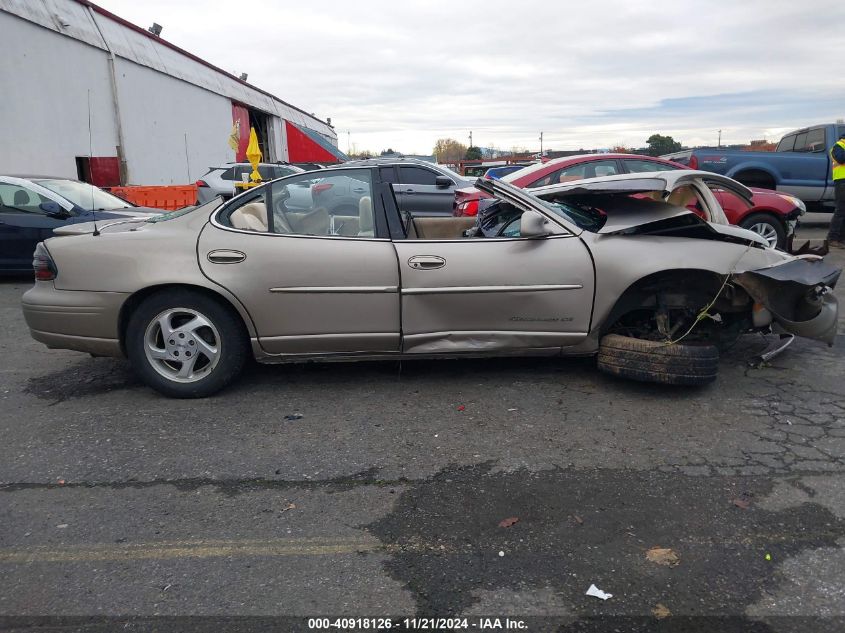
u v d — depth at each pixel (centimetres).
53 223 884
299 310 427
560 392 450
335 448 368
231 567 264
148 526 293
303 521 297
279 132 3234
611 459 353
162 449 368
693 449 363
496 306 437
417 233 564
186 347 431
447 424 399
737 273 434
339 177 449
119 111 1612
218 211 439
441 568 263
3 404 437
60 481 333
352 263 427
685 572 259
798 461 348
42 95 1327
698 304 461
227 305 430
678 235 454
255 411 421
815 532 284
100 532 289
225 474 340
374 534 286
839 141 1060
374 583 254
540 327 443
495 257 436
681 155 1206
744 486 323
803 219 1606
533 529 288
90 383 478
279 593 249
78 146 1451
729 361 514
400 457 357
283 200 443
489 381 472
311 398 443
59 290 429
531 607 240
